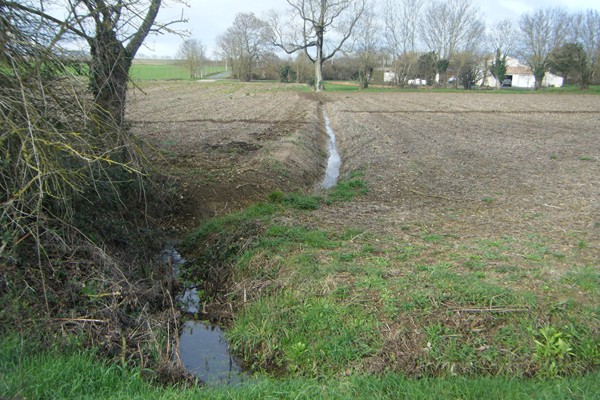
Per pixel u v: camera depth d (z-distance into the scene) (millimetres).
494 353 5973
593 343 5980
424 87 75250
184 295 8367
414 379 5535
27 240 6547
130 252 8586
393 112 34406
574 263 7867
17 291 5965
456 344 6102
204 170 13555
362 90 64062
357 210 11031
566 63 68875
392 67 83250
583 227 9703
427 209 11164
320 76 63062
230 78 81000
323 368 6090
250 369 6383
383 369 5930
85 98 7289
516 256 8148
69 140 6652
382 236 9203
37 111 6301
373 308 6672
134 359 5980
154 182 10508
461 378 5457
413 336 6219
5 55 6137
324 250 8500
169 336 6609
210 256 9297
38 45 6590
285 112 30734
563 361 5867
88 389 5047
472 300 6664
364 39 66875
